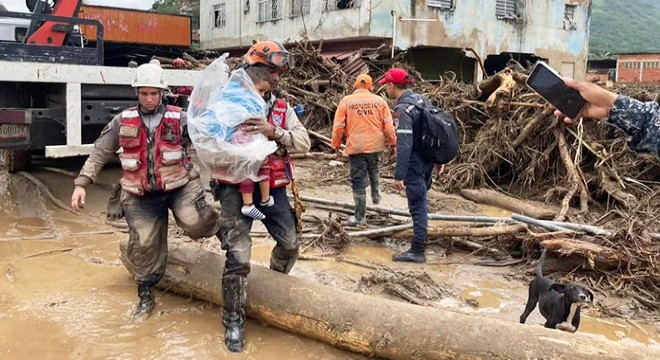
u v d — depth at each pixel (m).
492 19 25.75
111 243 6.24
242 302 4.08
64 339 4.09
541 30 27.45
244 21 30.41
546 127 9.68
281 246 4.36
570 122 2.19
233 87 3.88
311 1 25.47
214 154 3.84
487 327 3.65
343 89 14.79
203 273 4.66
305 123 13.71
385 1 22.73
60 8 8.34
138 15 23.48
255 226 7.02
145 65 4.23
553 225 6.05
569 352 3.40
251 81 3.91
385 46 22.91
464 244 6.50
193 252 4.84
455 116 11.04
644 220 6.92
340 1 24.31
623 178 8.84
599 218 7.63
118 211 4.49
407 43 23.44
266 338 4.19
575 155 9.34
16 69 6.56
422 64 25.62
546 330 3.60
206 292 4.61
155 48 24.33
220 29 32.56
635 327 4.70
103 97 7.36
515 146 9.93
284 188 4.25
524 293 5.30
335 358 3.94
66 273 5.34
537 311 4.88
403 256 6.05
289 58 4.04
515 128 10.00
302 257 5.91
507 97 10.09
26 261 5.60
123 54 23.70
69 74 6.93
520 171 9.98
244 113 3.82
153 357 3.89
